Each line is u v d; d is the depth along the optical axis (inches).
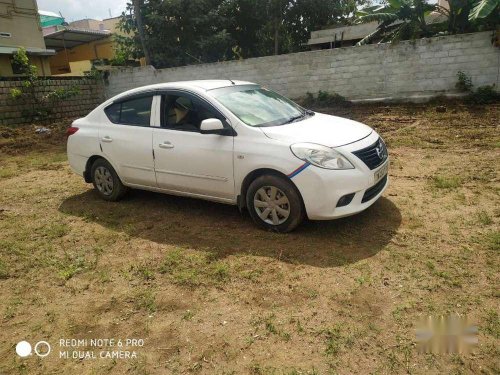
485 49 436.5
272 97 196.7
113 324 114.5
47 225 193.8
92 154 214.5
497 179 202.8
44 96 578.9
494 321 101.6
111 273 143.2
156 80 640.4
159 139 184.9
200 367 95.2
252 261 142.1
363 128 171.5
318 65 533.3
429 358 91.7
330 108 506.6
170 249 157.9
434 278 122.3
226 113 167.0
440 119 379.9
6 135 471.8
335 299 116.6
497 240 140.3
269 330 105.7
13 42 673.6
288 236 158.2
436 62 464.8
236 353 98.7
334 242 150.3
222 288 127.4
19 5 679.1
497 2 406.0
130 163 199.0
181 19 761.6
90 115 219.9
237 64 582.9
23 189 261.0
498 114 369.1
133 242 167.3
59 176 291.0
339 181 144.0
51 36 863.7
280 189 153.9
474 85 451.5
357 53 506.3
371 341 98.7
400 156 265.4
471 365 88.9
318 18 837.2
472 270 124.9
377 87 506.3
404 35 542.3
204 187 175.8
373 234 154.1
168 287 131.0
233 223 177.5
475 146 271.7
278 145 152.0
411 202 182.7
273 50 869.2
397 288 119.0
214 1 802.8
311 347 98.6
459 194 187.3
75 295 131.3
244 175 160.7
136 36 786.2
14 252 165.2
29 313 123.4
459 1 486.6
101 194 224.2
